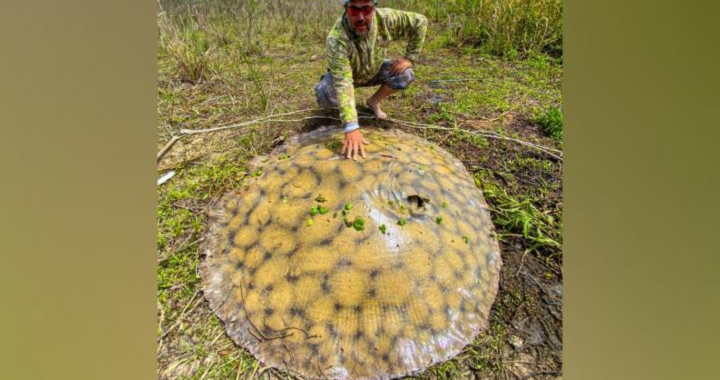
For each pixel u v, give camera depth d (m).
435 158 2.64
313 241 1.91
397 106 3.57
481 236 2.31
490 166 2.99
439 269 1.96
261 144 3.15
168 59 3.89
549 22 4.03
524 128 3.31
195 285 2.24
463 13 4.61
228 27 4.61
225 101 3.63
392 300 1.85
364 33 2.46
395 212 1.98
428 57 4.30
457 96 3.69
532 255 2.44
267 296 1.94
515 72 3.96
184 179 2.86
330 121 3.38
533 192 2.81
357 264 1.85
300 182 2.14
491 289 2.17
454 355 1.90
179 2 4.42
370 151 2.27
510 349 2.04
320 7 5.11
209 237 2.36
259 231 2.10
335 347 1.80
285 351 1.85
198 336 2.05
